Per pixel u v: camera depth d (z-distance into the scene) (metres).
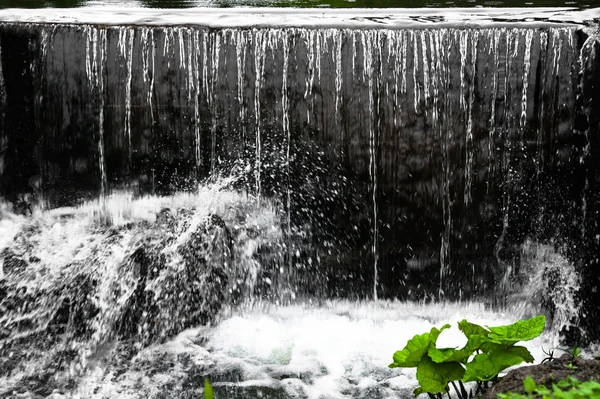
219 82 5.72
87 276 5.65
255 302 5.93
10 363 5.33
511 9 6.59
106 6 7.10
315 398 4.90
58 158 5.99
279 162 5.81
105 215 6.00
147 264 5.70
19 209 6.09
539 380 3.93
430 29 5.59
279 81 5.68
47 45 5.80
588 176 5.45
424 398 4.87
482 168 5.70
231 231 5.84
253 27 5.67
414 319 5.86
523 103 5.59
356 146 5.73
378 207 5.81
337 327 5.77
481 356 4.05
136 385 5.11
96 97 5.84
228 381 5.11
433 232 5.82
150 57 5.73
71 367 5.31
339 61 5.62
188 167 5.89
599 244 5.39
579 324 5.51
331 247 5.91
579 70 5.48
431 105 5.64
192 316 5.71
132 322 5.61
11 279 5.67
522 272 5.79
